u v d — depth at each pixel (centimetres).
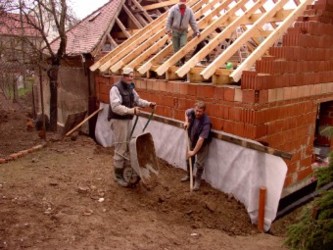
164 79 692
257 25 595
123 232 410
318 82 629
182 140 647
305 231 285
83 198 490
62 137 818
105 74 864
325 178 303
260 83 496
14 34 859
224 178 564
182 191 564
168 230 436
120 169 540
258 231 495
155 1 1141
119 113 502
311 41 582
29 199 470
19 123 1089
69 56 956
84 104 978
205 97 586
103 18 1096
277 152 475
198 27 715
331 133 293
